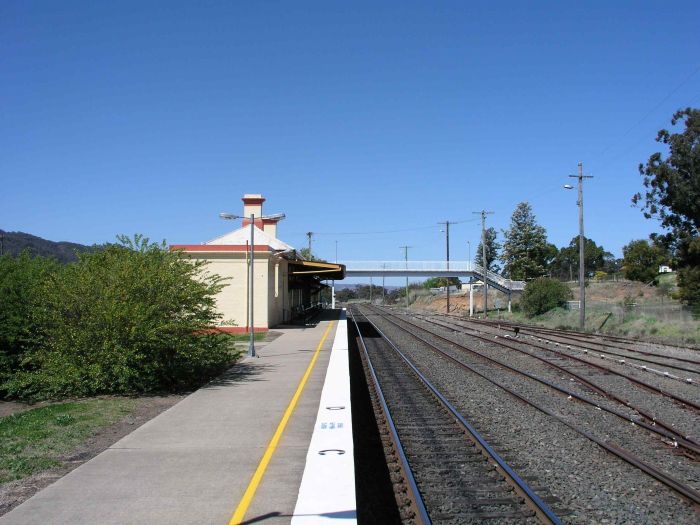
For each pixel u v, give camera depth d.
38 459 8.05
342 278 49.81
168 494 6.41
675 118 44.88
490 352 24.86
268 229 46.81
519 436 10.45
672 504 7.15
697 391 14.87
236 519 5.70
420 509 6.66
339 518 5.62
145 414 11.37
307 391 13.00
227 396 12.43
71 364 13.21
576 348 25.56
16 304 14.23
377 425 11.30
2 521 5.71
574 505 7.09
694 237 43.66
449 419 11.82
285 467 7.37
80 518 5.76
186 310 14.66
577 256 129.25
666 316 35.38
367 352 24.78
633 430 10.91
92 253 14.84
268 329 32.12
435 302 95.62
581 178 38.41
